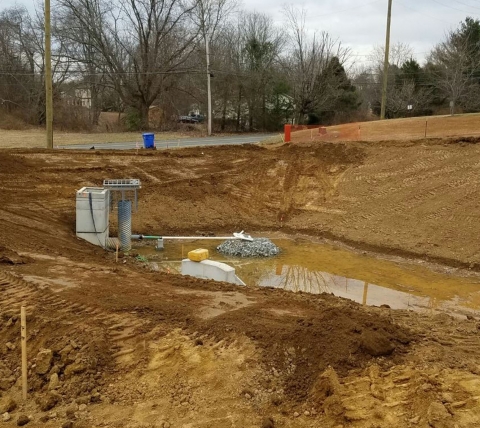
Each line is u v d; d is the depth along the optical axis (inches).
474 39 2085.4
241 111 2208.4
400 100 2073.1
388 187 765.9
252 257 607.8
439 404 220.8
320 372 253.1
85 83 1942.7
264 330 286.0
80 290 361.1
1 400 256.2
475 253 584.1
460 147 822.5
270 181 829.8
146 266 548.1
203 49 1935.3
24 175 706.8
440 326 331.3
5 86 2062.0
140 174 789.9
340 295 486.6
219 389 251.1
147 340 290.0
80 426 231.5
